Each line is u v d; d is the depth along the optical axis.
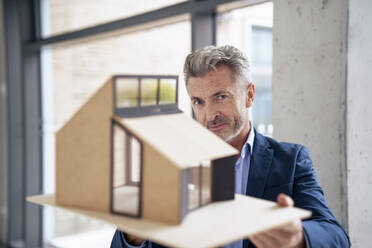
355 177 1.26
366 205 1.29
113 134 0.57
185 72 1.02
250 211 0.58
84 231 2.82
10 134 3.11
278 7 1.41
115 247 0.81
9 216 3.13
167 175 0.53
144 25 2.17
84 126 0.60
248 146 1.07
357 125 1.25
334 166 1.27
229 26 1.80
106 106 0.58
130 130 0.56
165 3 2.08
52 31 2.92
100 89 0.58
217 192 0.64
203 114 1.01
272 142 1.09
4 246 3.16
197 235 0.48
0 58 3.19
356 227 1.26
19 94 3.14
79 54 2.72
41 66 3.06
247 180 1.01
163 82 0.66
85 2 2.59
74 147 0.62
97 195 0.59
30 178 3.09
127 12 2.32
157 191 0.54
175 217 0.52
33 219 3.08
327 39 1.27
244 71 1.00
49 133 3.03
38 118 3.11
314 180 1.00
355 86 1.24
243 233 0.49
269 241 0.63
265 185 0.99
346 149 1.24
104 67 2.54
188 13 1.85
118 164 0.61
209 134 0.67
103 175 0.59
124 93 0.59
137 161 0.60
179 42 2.04
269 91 1.66
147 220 0.54
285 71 1.40
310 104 1.33
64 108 2.88
